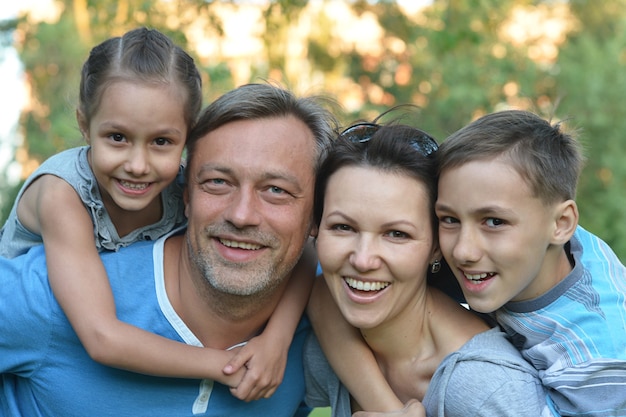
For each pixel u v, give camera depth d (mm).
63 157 3104
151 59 3020
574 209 2686
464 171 2592
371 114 11398
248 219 2709
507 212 2561
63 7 11977
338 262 2688
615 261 2904
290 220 2791
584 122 10914
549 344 2645
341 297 2734
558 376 2557
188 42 7707
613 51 11523
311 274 3068
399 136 2717
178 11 7957
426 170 2693
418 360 2812
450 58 11188
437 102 11086
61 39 11414
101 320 2713
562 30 12438
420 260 2695
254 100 2795
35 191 3049
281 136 2781
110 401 2824
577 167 2768
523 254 2596
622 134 11023
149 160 2986
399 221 2635
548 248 2703
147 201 3004
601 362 2521
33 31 12023
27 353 2832
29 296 2812
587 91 11133
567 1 12492
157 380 2834
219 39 8219
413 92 11742
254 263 2779
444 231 2684
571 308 2680
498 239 2582
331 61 12328
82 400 2824
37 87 11539
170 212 3158
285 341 2869
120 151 2971
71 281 2785
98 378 2822
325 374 2979
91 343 2688
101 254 2986
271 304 2945
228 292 2775
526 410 2543
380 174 2645
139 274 2922
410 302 2770
